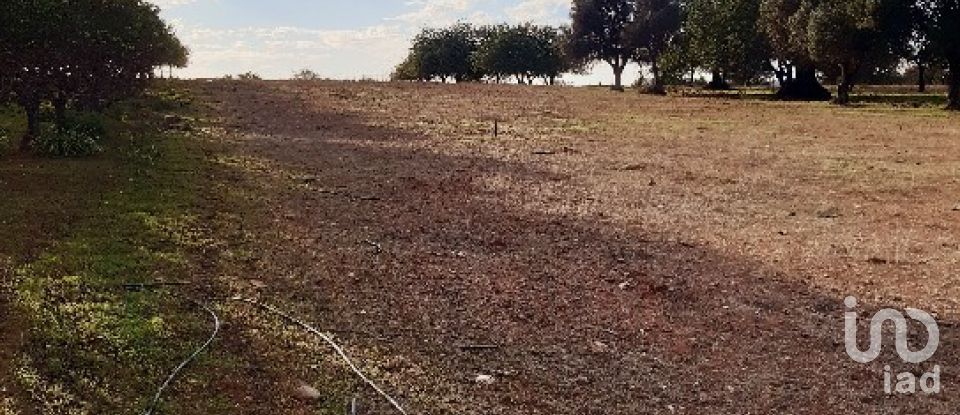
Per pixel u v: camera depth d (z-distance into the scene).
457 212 10.91
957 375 5.75
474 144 19.03
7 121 15.25
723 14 46.50
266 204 10.63
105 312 6.10
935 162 16.62
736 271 8.31
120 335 5.68
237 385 5.12
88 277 6.83
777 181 14.18
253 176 12.79
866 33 34.41
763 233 10.13
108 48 13.78
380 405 5.00
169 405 4.79
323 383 5.25
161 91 25.94
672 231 10.15
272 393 5.05
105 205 9.48
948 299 7.42
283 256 8.15
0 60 11.86
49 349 5.36
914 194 13.00
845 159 17.03
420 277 7.71
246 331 6.01
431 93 34.88
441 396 5.18
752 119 26.83
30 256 7.29
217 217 9.53
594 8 61.38
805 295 7.53
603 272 8.14
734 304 7.22
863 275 8.21
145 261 7.48
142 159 13.02
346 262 8.09
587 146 19.12
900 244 9.57
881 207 11.94
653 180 14.12
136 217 9.05
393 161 15.65
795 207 11.90
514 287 7.52
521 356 5.89
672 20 56.22
